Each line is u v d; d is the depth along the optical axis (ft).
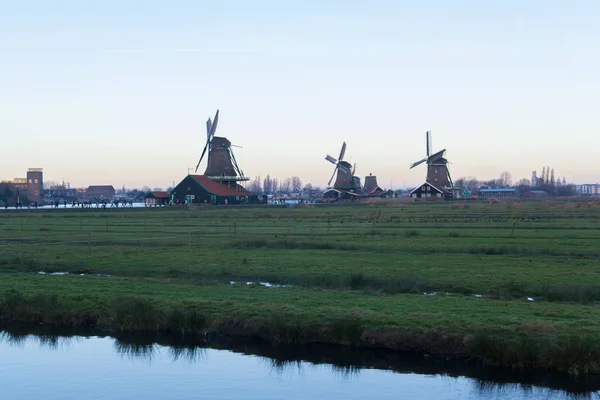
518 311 85.56
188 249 163.84
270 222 262.47
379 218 275.18
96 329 91.30
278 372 74.02
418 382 69.77
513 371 69.72
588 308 88.12
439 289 108.17
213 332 86.79
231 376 73.05
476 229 211.20
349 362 75.82
